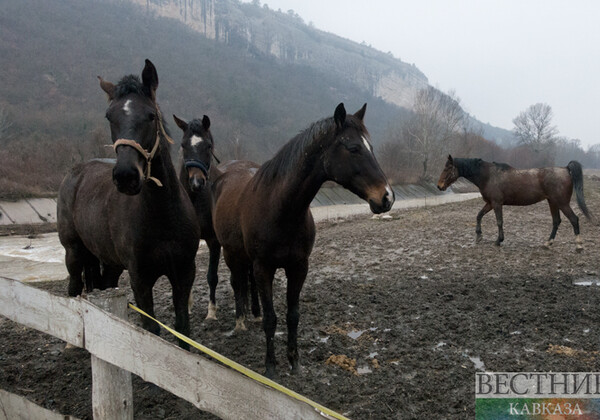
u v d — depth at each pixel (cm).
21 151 2811
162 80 7150
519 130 7225
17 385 379
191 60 8769
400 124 6162
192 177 508
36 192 2300
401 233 1158
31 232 1761
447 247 948
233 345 455
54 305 238
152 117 312
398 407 325
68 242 448
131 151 290
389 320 513
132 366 200
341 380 368
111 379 215
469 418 311
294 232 349
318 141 334
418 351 422
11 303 272
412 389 348
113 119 304
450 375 371
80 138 4056
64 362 421
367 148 327
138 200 338
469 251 898
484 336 455
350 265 820
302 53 16962
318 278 731
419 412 319
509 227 1194
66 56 6956
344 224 1536
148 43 8912
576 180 853
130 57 7881
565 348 416
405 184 3969
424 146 4306
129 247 347
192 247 368
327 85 11494
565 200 868
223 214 432
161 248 348
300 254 358
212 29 13838
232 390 164
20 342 474
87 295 219
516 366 386
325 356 416
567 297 576
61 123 4416
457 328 481
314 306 573
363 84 15712
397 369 387
